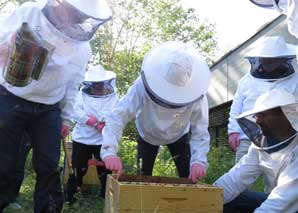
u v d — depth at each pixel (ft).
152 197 9.30
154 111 13.02
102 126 18.93
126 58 51.08
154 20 54.60
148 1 53.78
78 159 19.04
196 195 9.54
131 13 53.36
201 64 12.43
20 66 10.87
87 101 19.43
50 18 11.17
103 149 11.98
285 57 15.19
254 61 15.99
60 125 12.32
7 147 11.80
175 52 12.02
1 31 11.53
